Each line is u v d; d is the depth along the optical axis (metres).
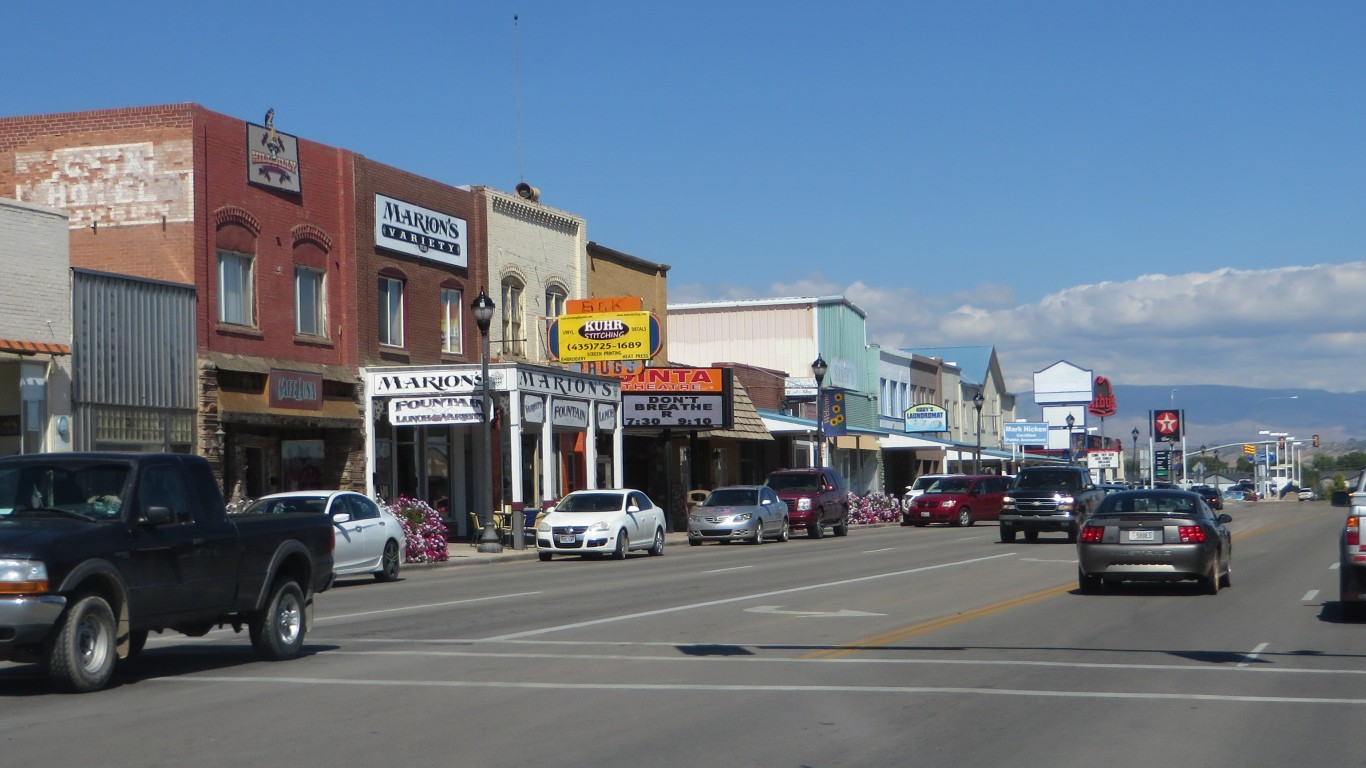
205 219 30.66
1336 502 17.23
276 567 13.95
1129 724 10.17
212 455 30.27
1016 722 10.27
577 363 42.94
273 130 33.09
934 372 83.31
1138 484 100.44
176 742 9.57
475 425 41.19
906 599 20.77
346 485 35.28
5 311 25.59
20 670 13.42
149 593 12.23
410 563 30.05
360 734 9.84
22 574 11.05
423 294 38.69
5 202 25.70
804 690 11.80
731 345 68.94
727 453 56.72
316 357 34.41
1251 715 10.55
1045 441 94.06
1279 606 19.34
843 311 70.25
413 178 38.38
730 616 18.34
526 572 28.73
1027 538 39.56
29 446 25.94
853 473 69.94
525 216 43.53
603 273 48.12
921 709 10.84
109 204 30.67
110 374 27.80
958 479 55.03
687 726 10.10
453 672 13.03
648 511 35.06
